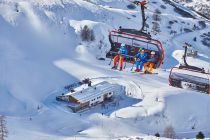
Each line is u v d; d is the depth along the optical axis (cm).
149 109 12400
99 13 19988
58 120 11781
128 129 11512
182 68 6303
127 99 13312
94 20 19488
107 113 12494
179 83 6294
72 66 15612
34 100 13062
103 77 14875
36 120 11675
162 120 12119
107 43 17888
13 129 10356
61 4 19250
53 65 15488
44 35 17262
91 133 11081
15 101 12769
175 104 12725
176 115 12381
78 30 18162
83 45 17350
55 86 14250
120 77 14825
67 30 18012
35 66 14962
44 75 14638
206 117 12650
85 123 11681
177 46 19962
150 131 11706
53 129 11212
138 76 14950
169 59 17888
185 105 12800
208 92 6197
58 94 13725
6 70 14100
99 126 11569
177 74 6306
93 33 17975
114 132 11275
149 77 14962
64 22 18362
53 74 14862
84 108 12762
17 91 13325
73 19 18875
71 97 12862
